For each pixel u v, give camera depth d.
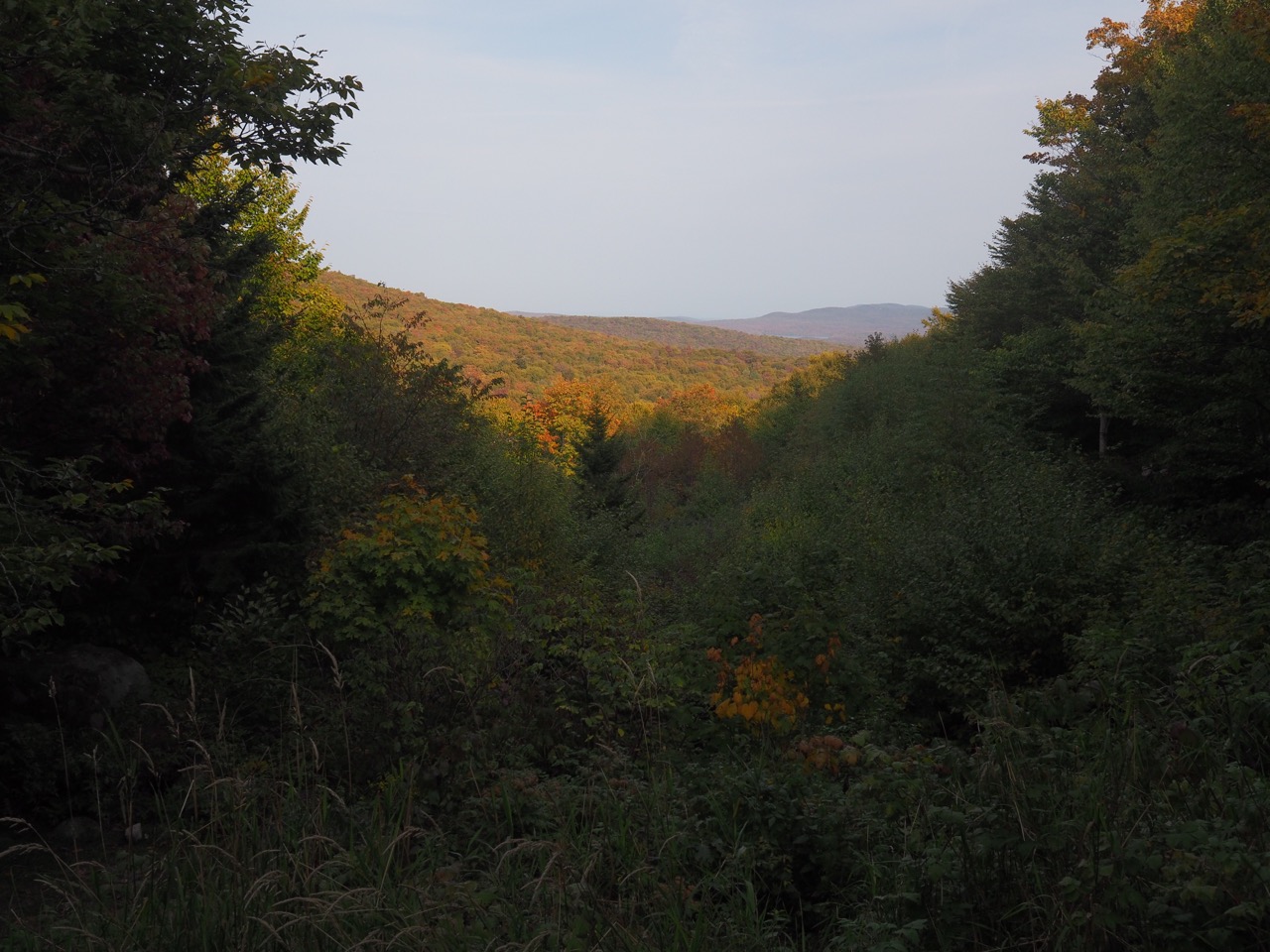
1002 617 11.99
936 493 24.59
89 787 7.05
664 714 7.93
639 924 3.59
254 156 9.59
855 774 5.52
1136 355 17.52
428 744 5.85
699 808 4.94
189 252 9.30
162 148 8.98
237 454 11.10
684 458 69.81
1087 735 4.28
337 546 9.94
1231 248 13.61
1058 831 3.36
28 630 6.64
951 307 47.50
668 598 13.75
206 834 4.32
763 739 7.17
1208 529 17.94
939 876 3.40
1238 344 16.58
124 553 10.34
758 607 9.10
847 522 24.62
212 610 10.27
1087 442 29.61
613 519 26.39
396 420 18.95
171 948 3.52
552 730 6.93
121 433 9.36
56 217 7.59
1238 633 7.41
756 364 164.12
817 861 4.47
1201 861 3.02
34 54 7.63
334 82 9.59
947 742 4.95
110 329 8.51
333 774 5.83
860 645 10.82
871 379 47.09
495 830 4.81
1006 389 31.36
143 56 9.53
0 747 7.23
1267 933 2.90
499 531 18.38
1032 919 3.26
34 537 7.23
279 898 3.67
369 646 7.85
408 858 4.30
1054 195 34.84
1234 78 13.92
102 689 8.26
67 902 4.08
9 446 8.80
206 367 10.04
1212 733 4.43
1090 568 12.50
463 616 9.16
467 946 3.38
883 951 3.19
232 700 8.11
